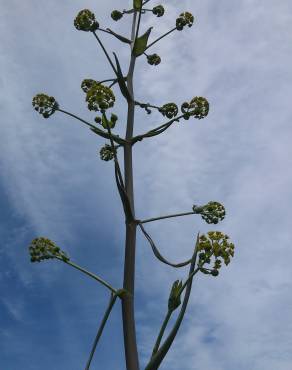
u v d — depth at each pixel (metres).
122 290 0.60
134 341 0.59
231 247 0.59
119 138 0.70
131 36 0.78
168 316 0.57
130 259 0.62
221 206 0.67
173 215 0.65
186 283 0.57
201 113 0.73
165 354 0.55
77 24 0.75
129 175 0.68
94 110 0.62
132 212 0.65
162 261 0.63
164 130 0.70
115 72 0.72
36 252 0.64
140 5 0.78
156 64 0.85
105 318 0.59
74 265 0.62
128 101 0.72
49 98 0.75
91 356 0.58
